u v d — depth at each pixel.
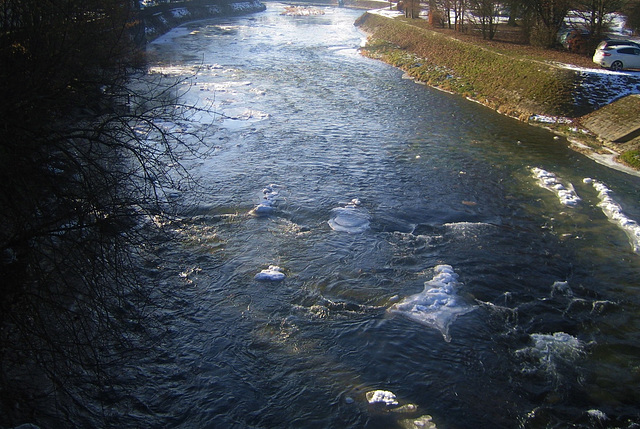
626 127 25.11
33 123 9.88
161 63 41.59
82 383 10.94
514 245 16.83
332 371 11.70
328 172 22.19
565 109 28.83
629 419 10.55
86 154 10.44
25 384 10.66
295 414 10.57
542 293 14.51
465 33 49.12
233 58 47.41
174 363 11.84
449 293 14.34
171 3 70.69
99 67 13.14
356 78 40.75
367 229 17.69
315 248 16.50
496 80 34.88
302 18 84.25
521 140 26.28
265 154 24.02
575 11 42.28
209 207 18.83
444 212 18.94
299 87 37.25
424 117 30.28
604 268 15.70
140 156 10.98
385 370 11.71
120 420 10.36
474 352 12.29
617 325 13.31
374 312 13.65
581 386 11.37
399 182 21.36
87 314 11.44
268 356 12.12
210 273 15.11
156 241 14.36
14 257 9.62
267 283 14.75
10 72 9.58
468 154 24.41
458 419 10.48
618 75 29.53
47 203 9.89
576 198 19.86
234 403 10.83
